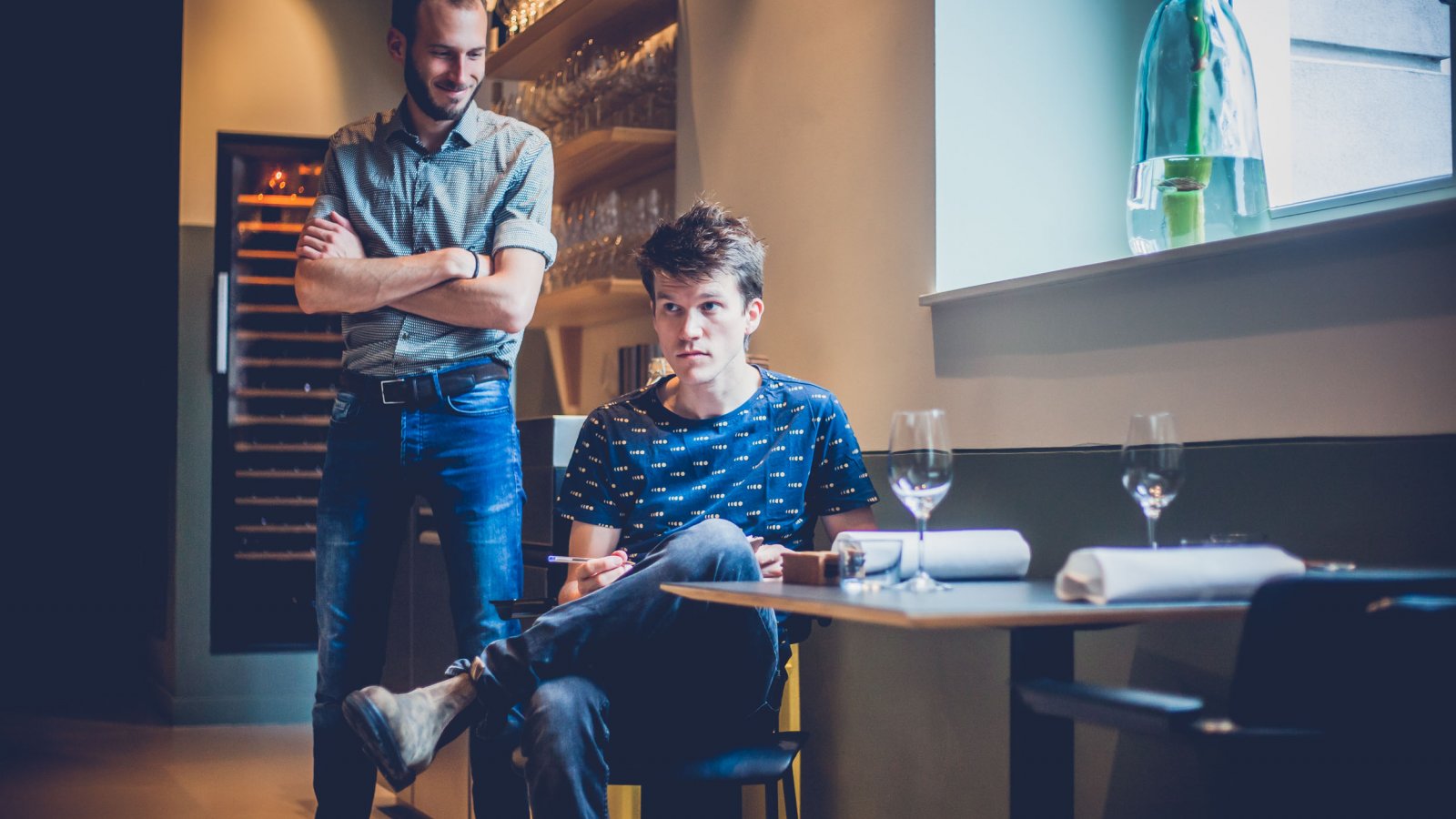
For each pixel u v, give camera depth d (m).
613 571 2.20
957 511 2.49
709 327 2.29
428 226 2.75
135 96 6.25
